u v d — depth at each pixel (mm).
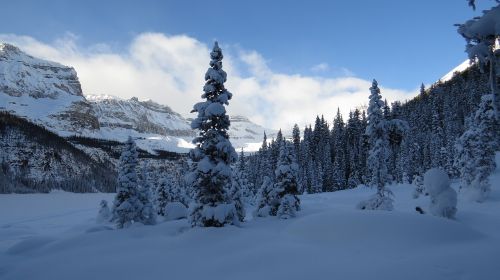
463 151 42406
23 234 44750
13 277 15945
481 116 41000
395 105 58000
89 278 14820
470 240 17375
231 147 22609
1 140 156250
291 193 32094
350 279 12352
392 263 13641
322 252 15742
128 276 14727
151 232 23312
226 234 19984
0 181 130625
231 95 23266
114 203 31375
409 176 83188
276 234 20219
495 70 6723
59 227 53062
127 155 31969
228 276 13719
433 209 27688
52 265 17047
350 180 99625
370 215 19016
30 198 118125
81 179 165875
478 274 12328
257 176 101188
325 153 105438
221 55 23297
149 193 35188
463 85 110938
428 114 109375
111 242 21203
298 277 12906
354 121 120250
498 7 6359
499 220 25969
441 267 13023
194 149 22672
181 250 17984
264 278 13086
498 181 51250
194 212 22609
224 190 22953
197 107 22922
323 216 20062
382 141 34969
